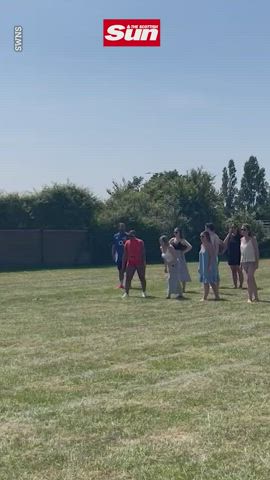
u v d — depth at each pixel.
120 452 7.09
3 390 9.60
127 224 49.25
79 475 6.51
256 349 12.28
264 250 57.31
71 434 7.68
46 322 16.08
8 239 43.09
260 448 7.12
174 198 56.00
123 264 22.31
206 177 57.81
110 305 19.45
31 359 11.69
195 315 16.98
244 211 62.44
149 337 13.75
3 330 14.88
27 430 7.82
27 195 47.47
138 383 9.91
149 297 21.62
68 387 9.73
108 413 8.42
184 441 7.39
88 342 13.27
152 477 6.43
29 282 29.08
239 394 9.22
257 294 20.67
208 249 20.36
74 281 29.50
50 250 45.16
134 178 62.31
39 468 6.70
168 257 21.14
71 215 47.94
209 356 11.70
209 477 6.40
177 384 9.80
